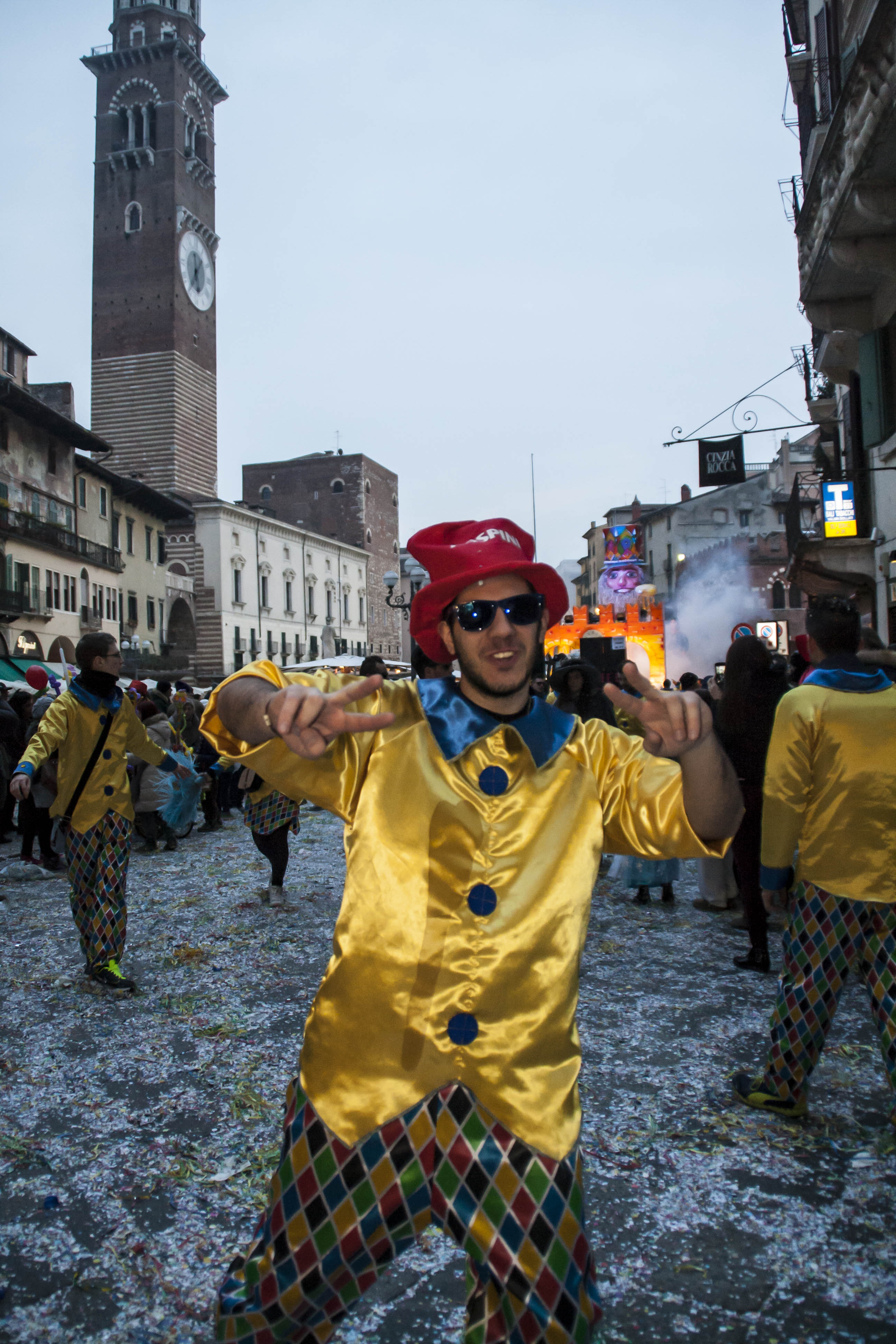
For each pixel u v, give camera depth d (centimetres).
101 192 5834
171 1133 316
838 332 1241
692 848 141
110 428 5697
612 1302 225
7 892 732
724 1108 327
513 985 137
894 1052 278
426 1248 251
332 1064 142
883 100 803
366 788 147
